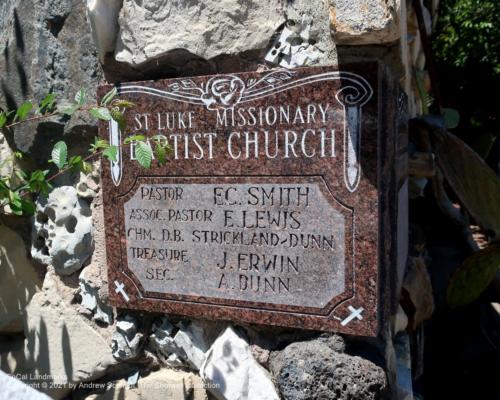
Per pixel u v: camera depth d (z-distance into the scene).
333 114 1.53
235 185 1.69
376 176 1.50
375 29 1.42
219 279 1.74
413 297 2.20
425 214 3.79
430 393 2.72
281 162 1.61
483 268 2.58
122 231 1.90
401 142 2.02
